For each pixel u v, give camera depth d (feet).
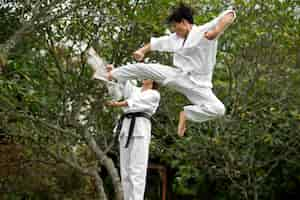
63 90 28.17
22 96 28.99
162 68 21.42
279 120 36.47
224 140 33.81
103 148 33.37
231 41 32.48
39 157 34.01
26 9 27.84
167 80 21.27
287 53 33.99
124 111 26.04
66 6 26.37
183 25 21.27
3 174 36.40
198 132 34.73
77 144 32.94
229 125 33.99
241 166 35.17
